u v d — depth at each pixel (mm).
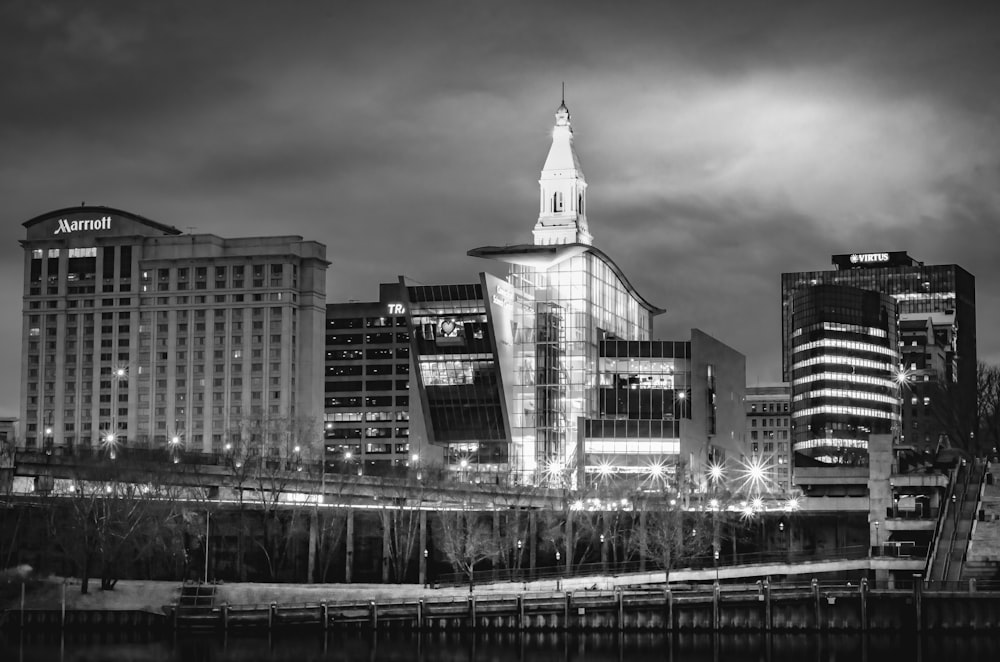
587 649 167625
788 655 165750
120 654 155000
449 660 158375
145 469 194750
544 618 171625
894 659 163875
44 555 185500
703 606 175250
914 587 173125
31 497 187000
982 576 185625
